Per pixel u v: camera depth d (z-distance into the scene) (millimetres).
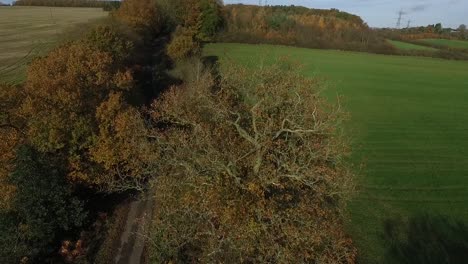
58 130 31953
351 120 54812
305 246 20656
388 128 52312
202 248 23594
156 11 97062
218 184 21562
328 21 127438
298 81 27625
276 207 21125
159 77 61906
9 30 100375
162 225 24953
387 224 30797
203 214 21984
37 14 138000
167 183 24469
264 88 26547
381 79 81000
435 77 86688
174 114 28609
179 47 66562
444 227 30656
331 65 89562
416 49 124812
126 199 34469
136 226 31000
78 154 33688
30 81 37312
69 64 39406
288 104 26328
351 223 30641
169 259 24453
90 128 33312
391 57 111625
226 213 20109
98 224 31422
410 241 28812
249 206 20484
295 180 23094
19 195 28203
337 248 22203
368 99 65750
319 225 21625
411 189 36188
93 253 28250
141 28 83188
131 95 45656
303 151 23500
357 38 124250
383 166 40625
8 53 74188
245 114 26312
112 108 34281
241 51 90750
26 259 25906
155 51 82000
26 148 29484
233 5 128125
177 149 25984
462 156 43781
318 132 24938
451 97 69688
